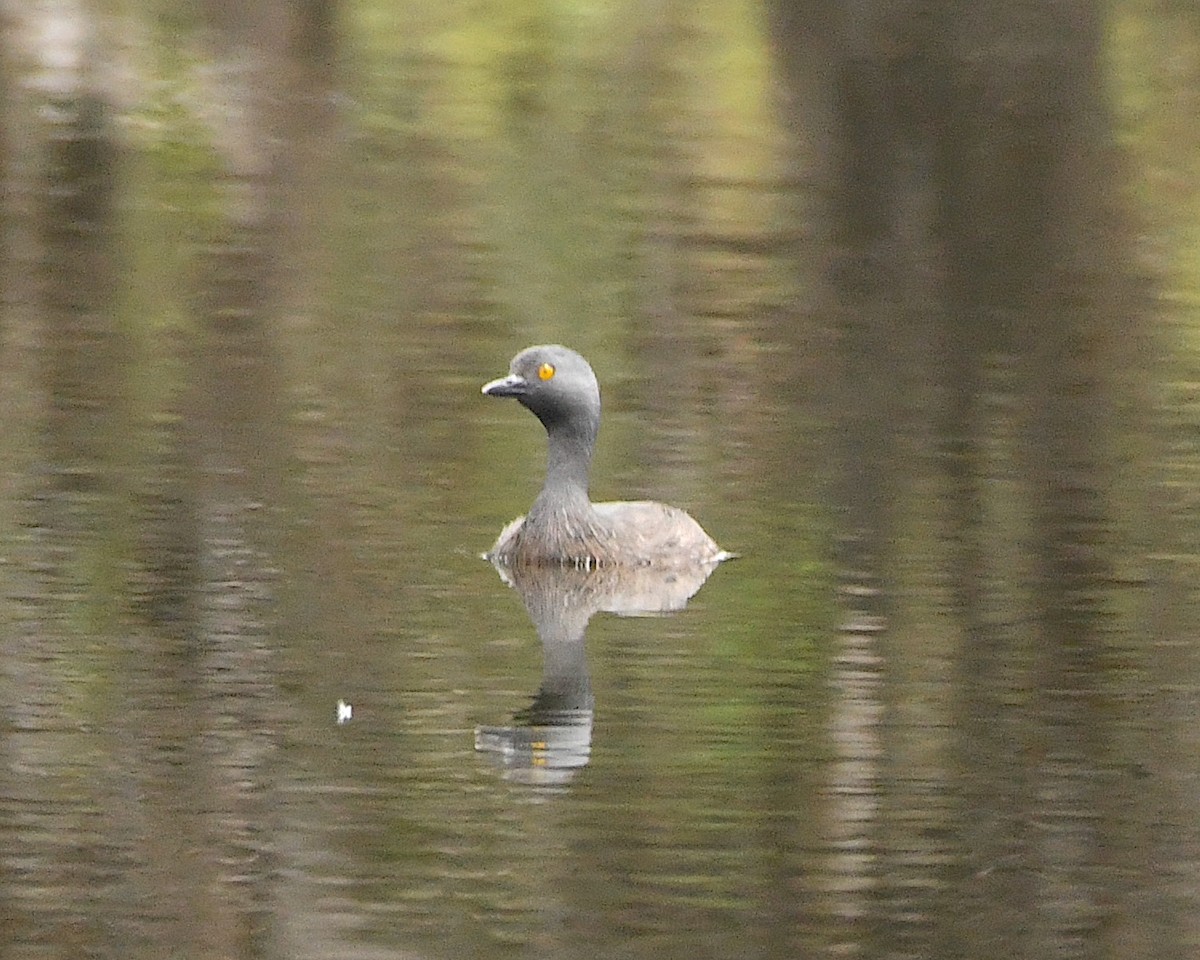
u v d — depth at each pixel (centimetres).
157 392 2006
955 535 1655
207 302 2392
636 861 1091
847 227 2942
